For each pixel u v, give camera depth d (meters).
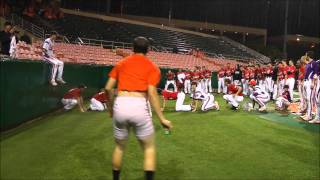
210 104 11.52
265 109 11.82
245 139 7.49
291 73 13.53
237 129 8.55
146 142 4.10
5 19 18.22
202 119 9.84
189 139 7.27
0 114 6.32
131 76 4.04
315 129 8.95
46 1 25.27
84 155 5.76
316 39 44.44
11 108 6.79
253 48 40.25
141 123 4.00
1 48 9.98
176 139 7.22
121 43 27.19
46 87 9.06
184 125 8.81
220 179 4.96
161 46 30.61
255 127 8.93
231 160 5.89
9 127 6.74
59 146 6.13
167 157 5.93
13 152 5.50
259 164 5.74
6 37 9.99
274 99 16.36
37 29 21.39
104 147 6.30
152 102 4.04
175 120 9.54
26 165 5.05
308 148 6.93
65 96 10.35
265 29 45.50
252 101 12.52
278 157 6.21
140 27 32.56
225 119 9.98
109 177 4.82
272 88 16.50
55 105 9.88
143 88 4.04
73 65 11.69
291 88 13.52
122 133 4.13
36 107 8.27
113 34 29.06
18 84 7.09
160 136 7.45
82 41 24.38
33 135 6.60
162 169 5.31
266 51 38.84
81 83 12.66
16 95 7.00
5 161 5.10
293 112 11.84
